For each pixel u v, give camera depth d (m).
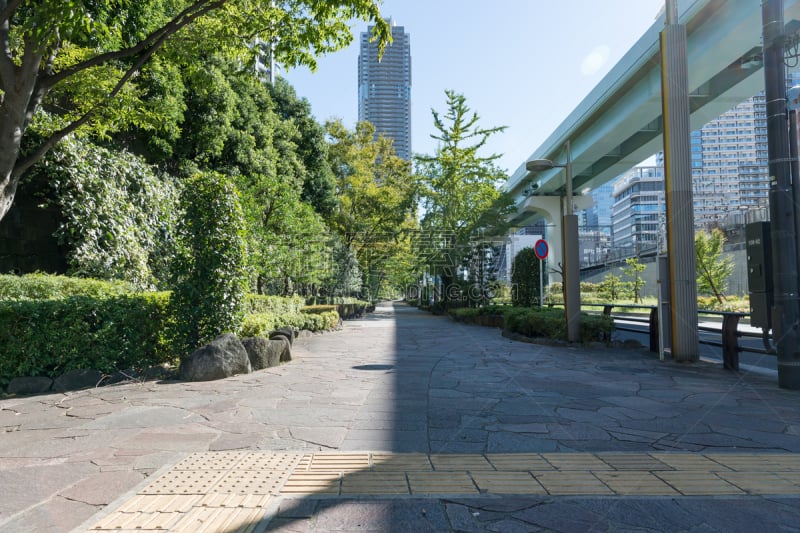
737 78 19.05
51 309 6.30
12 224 11.59
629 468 3.46
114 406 5.37
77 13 5.17
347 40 7.91
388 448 3.93
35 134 10.38
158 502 2.88
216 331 7.98
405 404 5.47
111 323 6.80
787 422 4.68
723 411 5.10
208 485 3.14
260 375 7.39
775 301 6.40
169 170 16.67
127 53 6.94
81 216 11.04
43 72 6.89
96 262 11.03
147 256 12.86
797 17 13.12
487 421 4.74
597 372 7.59
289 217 15.86
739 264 32.09
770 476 3.30
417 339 13.60
